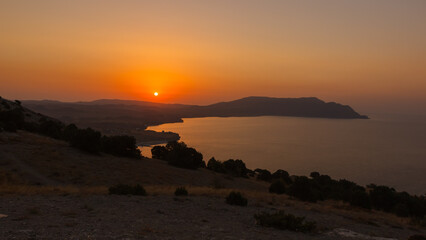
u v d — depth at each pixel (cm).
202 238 1048
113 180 4309
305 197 3156
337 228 1591
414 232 1898
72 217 1202
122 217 1288
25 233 897
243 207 1970
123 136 6631
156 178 4956
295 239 1195
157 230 1097
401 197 4234
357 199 3134
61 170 4241
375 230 1703
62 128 9788
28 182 3481
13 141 5312
